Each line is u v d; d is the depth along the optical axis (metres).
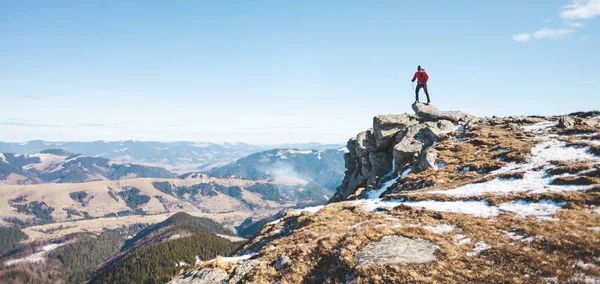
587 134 42.31
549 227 20.55
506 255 18.38
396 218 29.00
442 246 21.09
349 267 20.34
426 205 31.72
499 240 20.61
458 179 39.22
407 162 54.94
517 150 41.69
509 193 29.67
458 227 24.19
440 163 46.56
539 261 17.00
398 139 60.75
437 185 39.16
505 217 24.36
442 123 59.69
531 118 58.47
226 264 26.66
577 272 15.34
